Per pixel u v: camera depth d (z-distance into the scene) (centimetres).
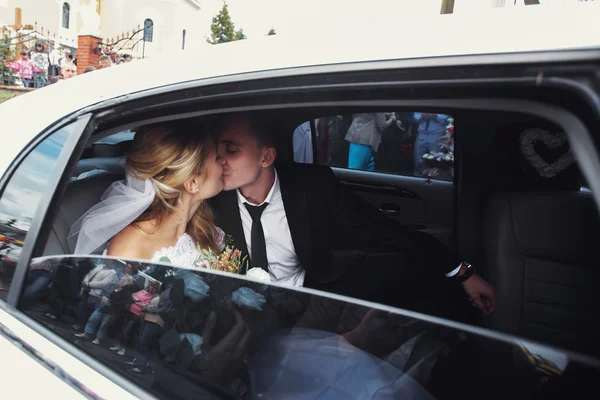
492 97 68
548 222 153
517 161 171
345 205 176
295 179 168
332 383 95
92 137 109
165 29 2400
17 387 94
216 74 95
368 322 98
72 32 2119
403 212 244
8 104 131
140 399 86
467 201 215
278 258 168
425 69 74
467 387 90
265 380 95
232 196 163
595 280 151
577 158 58
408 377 94
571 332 153
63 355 96
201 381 92
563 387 83
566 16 68
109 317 101
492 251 165
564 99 62
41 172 110
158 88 101
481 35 73
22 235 108
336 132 216
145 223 136
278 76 88
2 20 1805
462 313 162
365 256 168
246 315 100
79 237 125
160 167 136
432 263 166
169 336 97
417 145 220
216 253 154
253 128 150
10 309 106
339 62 82
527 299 158
